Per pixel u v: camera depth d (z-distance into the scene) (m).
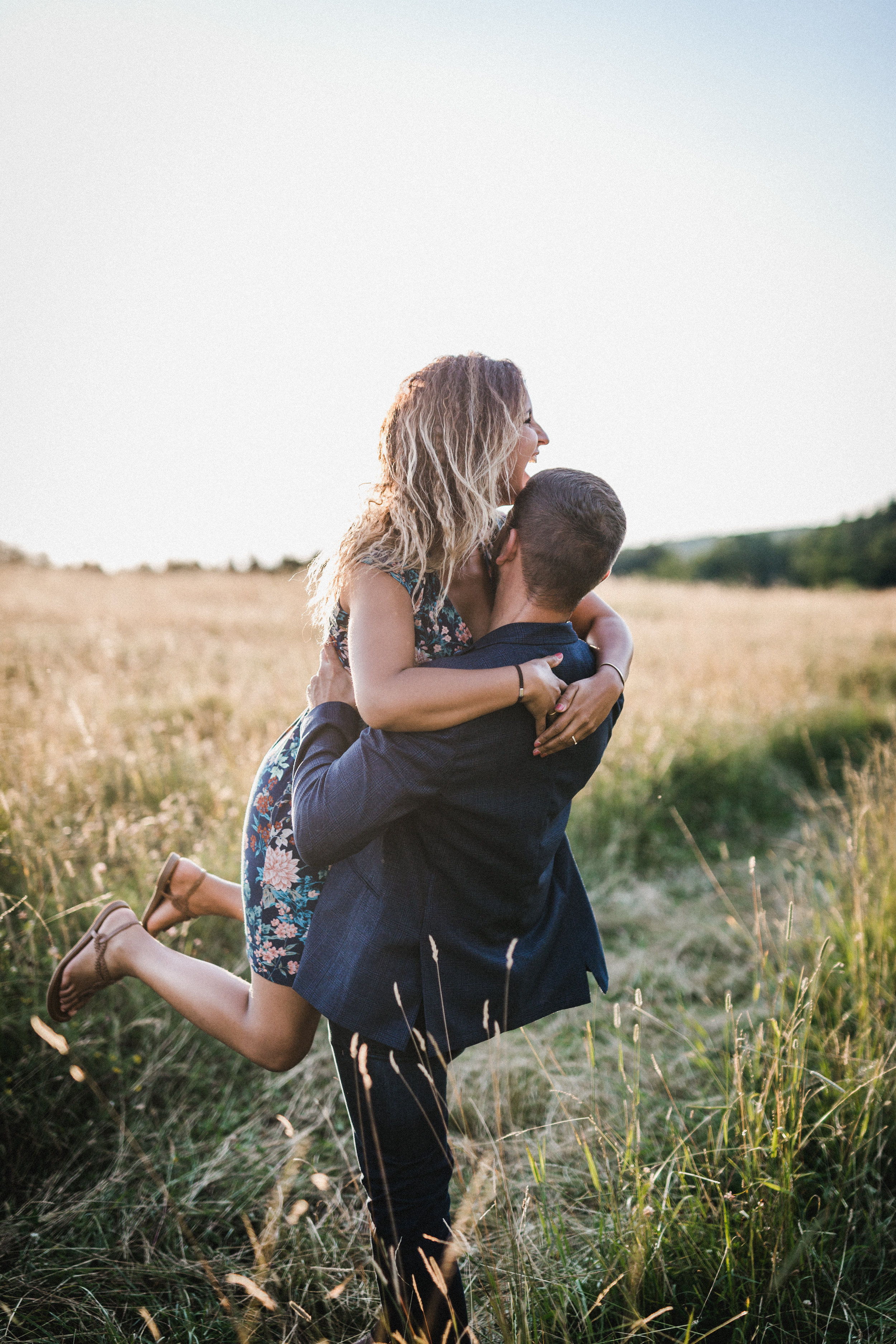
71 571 16.08
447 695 1.14
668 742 5.13
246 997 1.52
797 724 5.94
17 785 3.04
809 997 2.24
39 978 2.19
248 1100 2.18
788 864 3.89
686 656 9.11
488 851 1.26
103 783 3.42
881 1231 1.68
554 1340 1.40
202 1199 1.84
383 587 1.23
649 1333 1.39
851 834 3.26
